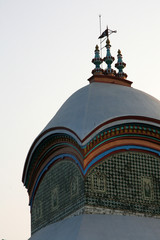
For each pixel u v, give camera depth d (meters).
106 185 33.84
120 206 33.62
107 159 34.56
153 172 35.66
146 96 39.34
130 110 36.00
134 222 32.81
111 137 34.97
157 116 36.47
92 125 34.22
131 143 35.62
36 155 39.50
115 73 42.66
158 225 33.34
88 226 31.39
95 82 40.25
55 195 36.78
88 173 33.62
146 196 34.69
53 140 37.38
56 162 37.53
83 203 32.97
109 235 30.81
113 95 37.81
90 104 36.62
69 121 35.72
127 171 34.84
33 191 40.41
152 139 36.31
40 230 37.06
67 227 32.66
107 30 44.31
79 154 34.38
